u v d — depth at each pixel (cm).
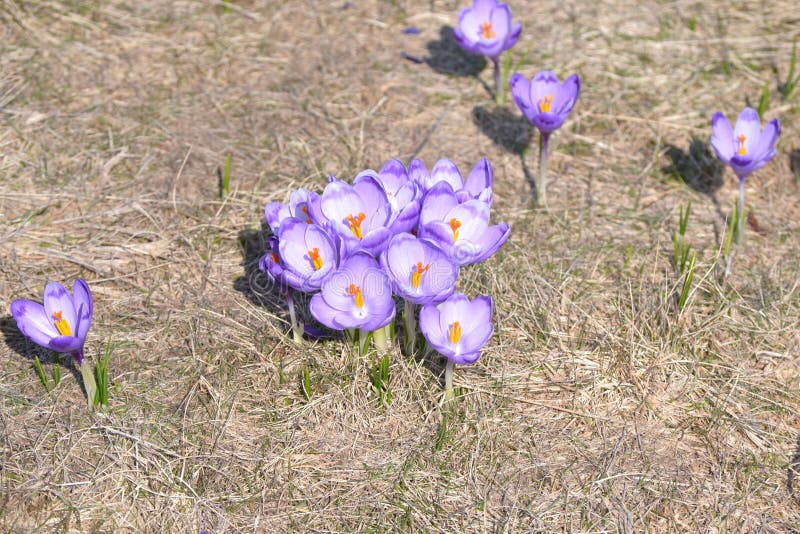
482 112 139
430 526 112
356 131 136
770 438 117
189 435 115
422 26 148
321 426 116
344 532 111
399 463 114
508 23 136
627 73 142
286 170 133
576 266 126
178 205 129
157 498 112
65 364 118
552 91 127
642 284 125
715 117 126
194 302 122
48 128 134
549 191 132
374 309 112
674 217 131
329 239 113
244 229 128
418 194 116
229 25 146
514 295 124
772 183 134
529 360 120
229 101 138
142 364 118
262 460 114
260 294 123
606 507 113
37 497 112
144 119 136
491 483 114
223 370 118
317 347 120
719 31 147
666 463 115
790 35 146
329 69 142
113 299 122
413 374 118
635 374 119
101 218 128
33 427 114
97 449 114
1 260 124
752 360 121
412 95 140
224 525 111
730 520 112
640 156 136
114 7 147
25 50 141
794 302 124
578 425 117
